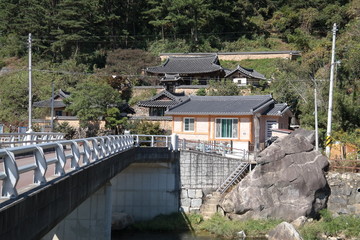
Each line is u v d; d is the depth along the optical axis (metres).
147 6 78.88
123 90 55.91
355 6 64.88
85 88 42.97
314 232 21.08
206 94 48.34
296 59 64.31
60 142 8.87
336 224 21.95
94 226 15.30
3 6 75.06
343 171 24.38
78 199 10.09
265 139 30.84
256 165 23.39
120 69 60.94
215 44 75.00
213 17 72.50
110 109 41.03
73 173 9.55
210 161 24.86
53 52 70.19
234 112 27.84
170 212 24.20
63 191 8.70
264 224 21.89
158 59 66.19
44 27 66.31
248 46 74.06
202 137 29.16
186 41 75.56
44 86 56.44
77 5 66.06
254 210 22.52
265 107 30.28
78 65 65.75
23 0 70.19
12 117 49.56
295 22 76.56
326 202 23.81
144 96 54.00
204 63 57.25
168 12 74.69
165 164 24.27
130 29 78.94
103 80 56.03
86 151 11.20
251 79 52.31
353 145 25.77
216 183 24.83
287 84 43.56
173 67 57.31
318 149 26.61
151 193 24.28
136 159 22.19
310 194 22.91
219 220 22.77
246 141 27.88
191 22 71.88
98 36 71.62
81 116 40.78
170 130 41.03
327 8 70.25
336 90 33.75
